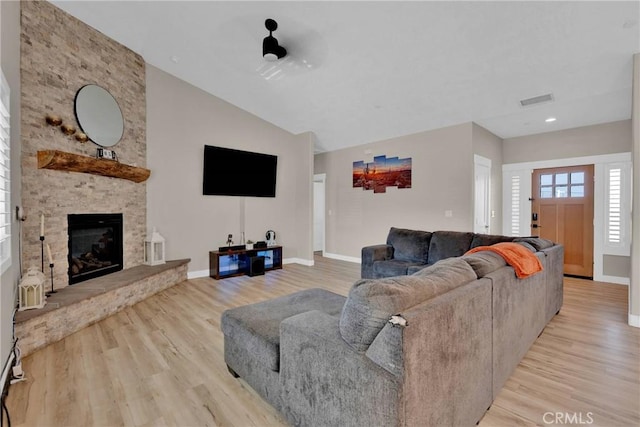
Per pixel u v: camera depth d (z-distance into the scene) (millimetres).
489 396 1662
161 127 4328
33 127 2695
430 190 5098
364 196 6145
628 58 2924
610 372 2049
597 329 2760
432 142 5062
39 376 1995
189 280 4590
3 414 1635
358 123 5309
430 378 1170
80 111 3170
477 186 4824
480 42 3006
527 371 2062
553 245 3123
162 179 4348
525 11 2588
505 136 5512
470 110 4285
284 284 4375
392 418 1047
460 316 1346
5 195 2068
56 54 2928
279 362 1577
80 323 2727
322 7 2854
